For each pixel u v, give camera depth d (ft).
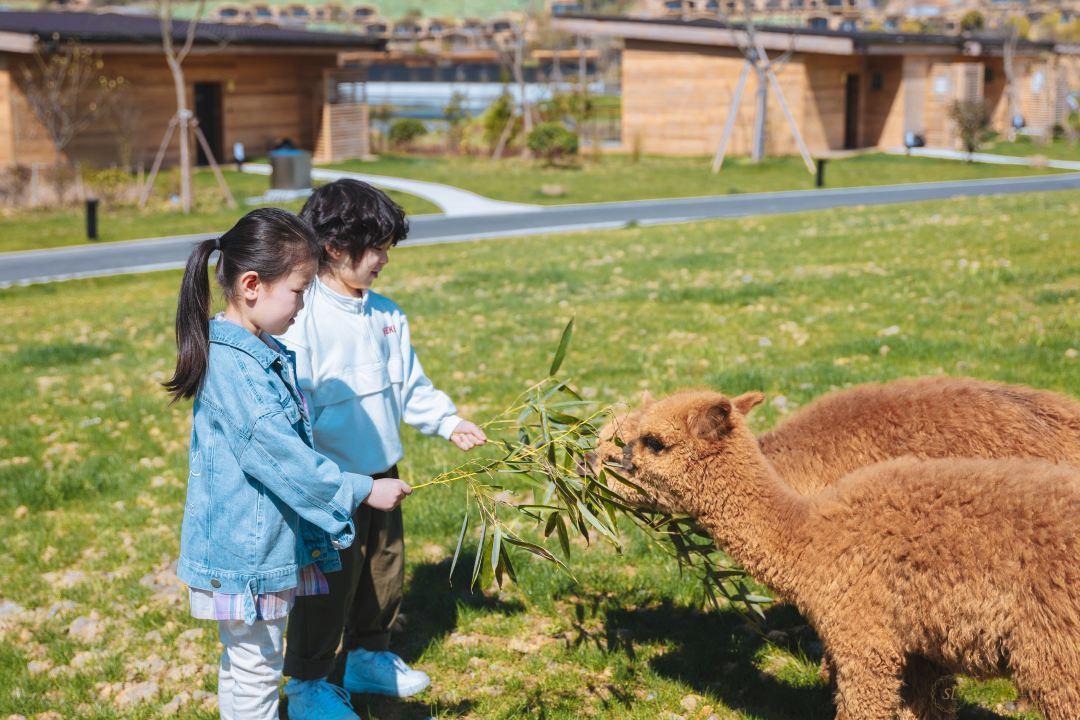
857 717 11.84
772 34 136.26
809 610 12.32
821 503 12.44
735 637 16.60
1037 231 50.75
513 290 47.60
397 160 138.62
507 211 92.22
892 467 12.32
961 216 62.13
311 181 107.24
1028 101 174.91
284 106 136.67
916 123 151.94
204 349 11.39
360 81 142.41
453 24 284.20
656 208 91.76
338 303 14.14
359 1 339.36
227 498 11.50
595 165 132.77
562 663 16.25
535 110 154.81
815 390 26.76
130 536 22.21
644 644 16.57
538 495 22.27
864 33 140.67
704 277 46.42
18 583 20.15
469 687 15.72
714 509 12.99
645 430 13.37
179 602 19.17
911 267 43.24
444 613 17.95
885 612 11.56
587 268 52.26
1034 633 10.43
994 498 11.10
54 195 99.76
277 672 12.22
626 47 147.95
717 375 28.66
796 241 56.03
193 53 122.93
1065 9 282.56
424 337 38.09
